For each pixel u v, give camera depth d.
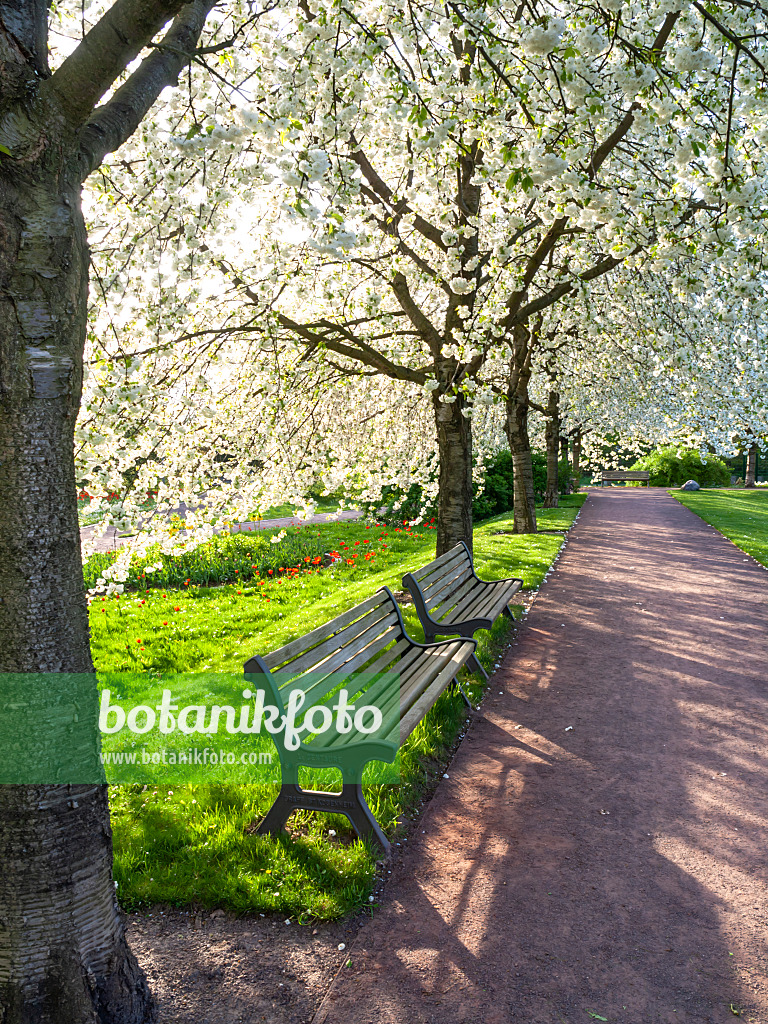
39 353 2.10
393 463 10.08
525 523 15.09
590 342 12.98
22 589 2.10
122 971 2.34
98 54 2.07
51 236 2.08
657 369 10.53
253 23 4.50
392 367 7.80
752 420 11.80
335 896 3.05
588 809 3.81
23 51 1.99
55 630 2.15
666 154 6.80
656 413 18.09
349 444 10.33
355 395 9.95
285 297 7.20
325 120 4.40
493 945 2.79
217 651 7.42
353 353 7.53
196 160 4.40
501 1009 2.46
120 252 4.89
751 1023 2.39
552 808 3.83
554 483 22.02
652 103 4.47
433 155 5.60
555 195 5.05
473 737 4.77
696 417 12.38
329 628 4.15
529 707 5.29
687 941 2.79
